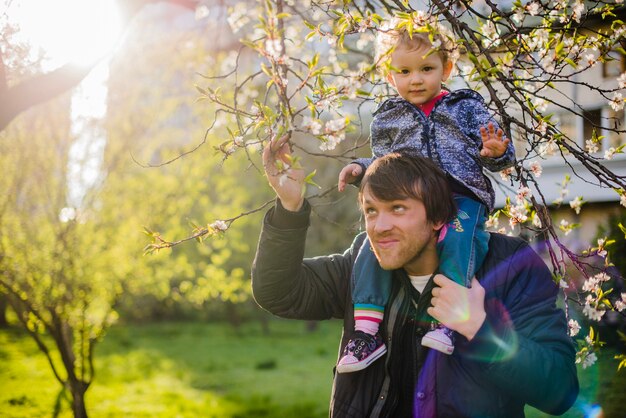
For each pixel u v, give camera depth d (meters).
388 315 2.27
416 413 2.15
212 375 13.32
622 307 2.66
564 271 2.62
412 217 2.13
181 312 24.94
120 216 9.05
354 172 2.53
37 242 7.97
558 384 1.98
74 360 7.93
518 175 2.66
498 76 2.71
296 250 2.27
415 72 2.58
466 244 2.21
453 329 2.04
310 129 2.34
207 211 11.30
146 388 11.46
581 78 10.47
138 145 9.30
